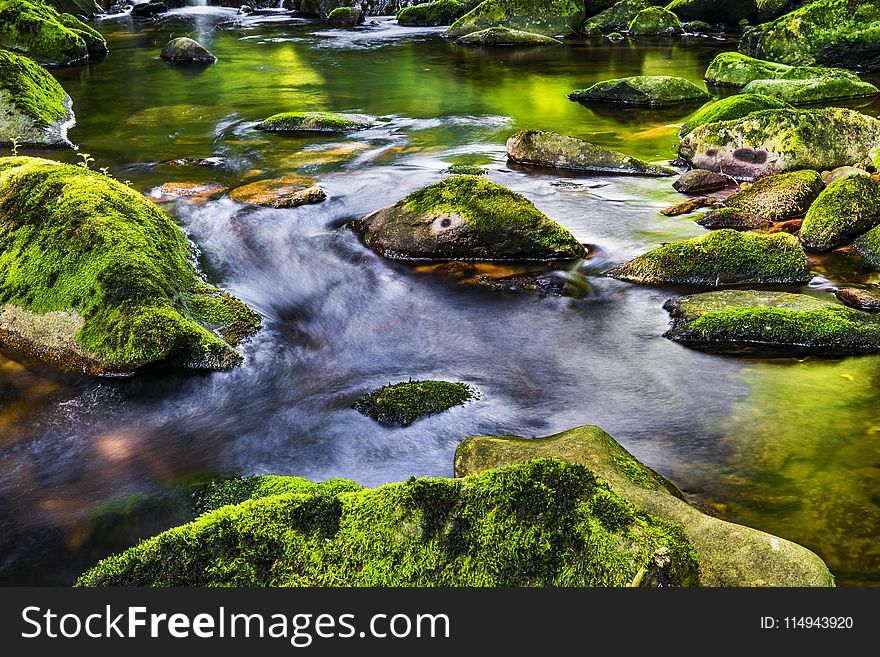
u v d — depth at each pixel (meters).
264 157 11.20
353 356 6.04
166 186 9.74
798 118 9.91
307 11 29.17
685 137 10.80
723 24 25.25
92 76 17.45
